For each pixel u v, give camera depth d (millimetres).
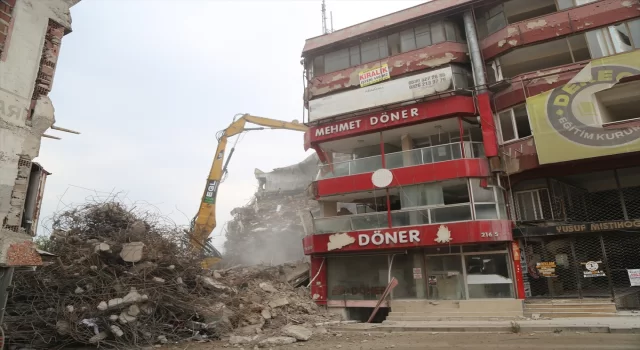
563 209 16578
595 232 14305
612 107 15977
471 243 15477
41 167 6645
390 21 19844
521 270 15250
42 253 7066
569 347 8508
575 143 14250
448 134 19281
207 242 19812
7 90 5602
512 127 16359
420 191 17078
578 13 15852
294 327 11828
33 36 6059
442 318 14680
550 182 16234
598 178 17016
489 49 17516
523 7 17672
